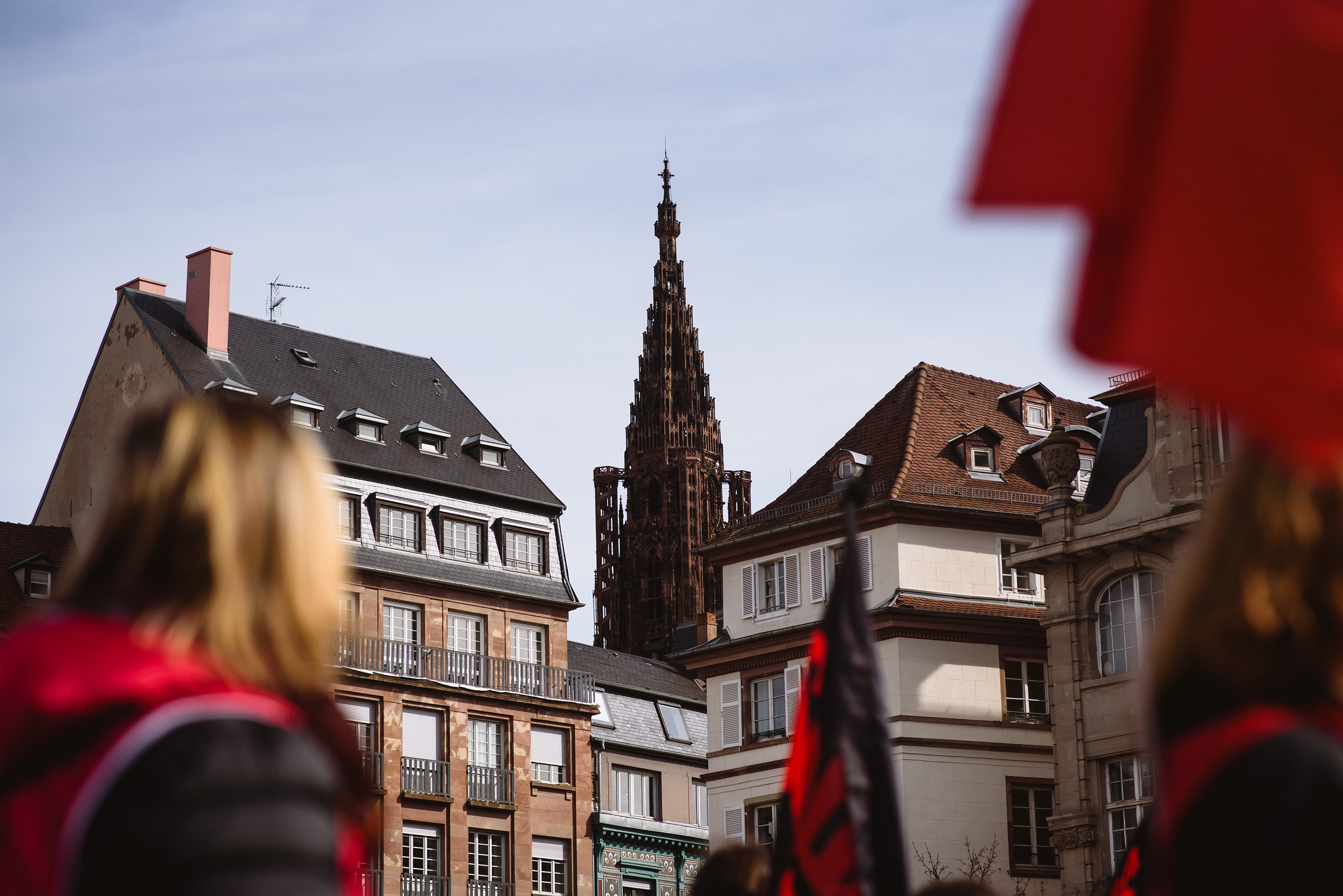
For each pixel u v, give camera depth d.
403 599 59.69
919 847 48.28
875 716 7.63
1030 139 2.11
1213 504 2.63
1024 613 51.56
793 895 7.53
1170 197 2.07
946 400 56.91
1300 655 2.46
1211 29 2.07
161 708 2.26
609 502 127.00
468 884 58.06
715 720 54.50
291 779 2.25
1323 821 2.29
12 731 2.24
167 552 2.54
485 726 60.19
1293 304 2.03
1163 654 2.58
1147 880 8.51
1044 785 49.91
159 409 2.73
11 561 58.22
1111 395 46.97
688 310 131.00
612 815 63.25
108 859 2.14
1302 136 2.04
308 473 2.70
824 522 53.00
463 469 64.25
